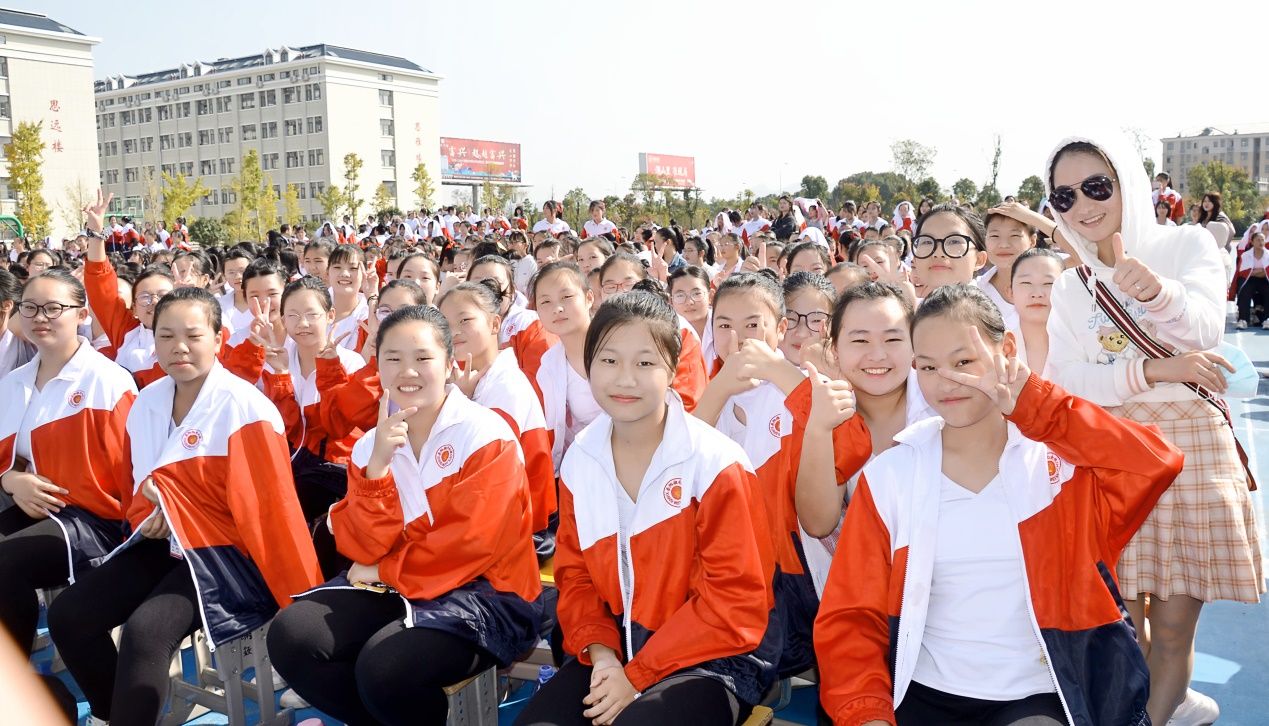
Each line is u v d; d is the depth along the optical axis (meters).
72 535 3.48
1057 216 2.80
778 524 2.71
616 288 4.96
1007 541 2.14
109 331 5.46
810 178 50.03
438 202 80.12
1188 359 2.50
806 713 3.34
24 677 0.89
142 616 2.89
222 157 74.69
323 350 3.96
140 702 2.78
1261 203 40.62
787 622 2.69
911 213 15.22
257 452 3.12
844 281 4.20
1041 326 3.49
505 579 2.86
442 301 3.51
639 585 2.41
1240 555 2.58
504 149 84.38
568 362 4.03
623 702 2.30
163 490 3.03
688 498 2.40
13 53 53.97
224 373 3.23
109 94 78.62
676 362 2.44
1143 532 2.72
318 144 71.06
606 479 2.48
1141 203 2.71
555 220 15.70
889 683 2.17
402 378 2.82
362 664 2.57
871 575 2.21
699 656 2.28
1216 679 3.39
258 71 71.88
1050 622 2.08
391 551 2.84
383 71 74.19
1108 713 2.04
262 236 54.62
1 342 4.50
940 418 2.29
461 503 2.79
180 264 7.48
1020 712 2.05
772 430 2.92
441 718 2.71
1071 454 2.07
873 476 2.25
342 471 4.08
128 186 78.94
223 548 3.10
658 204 41.97
